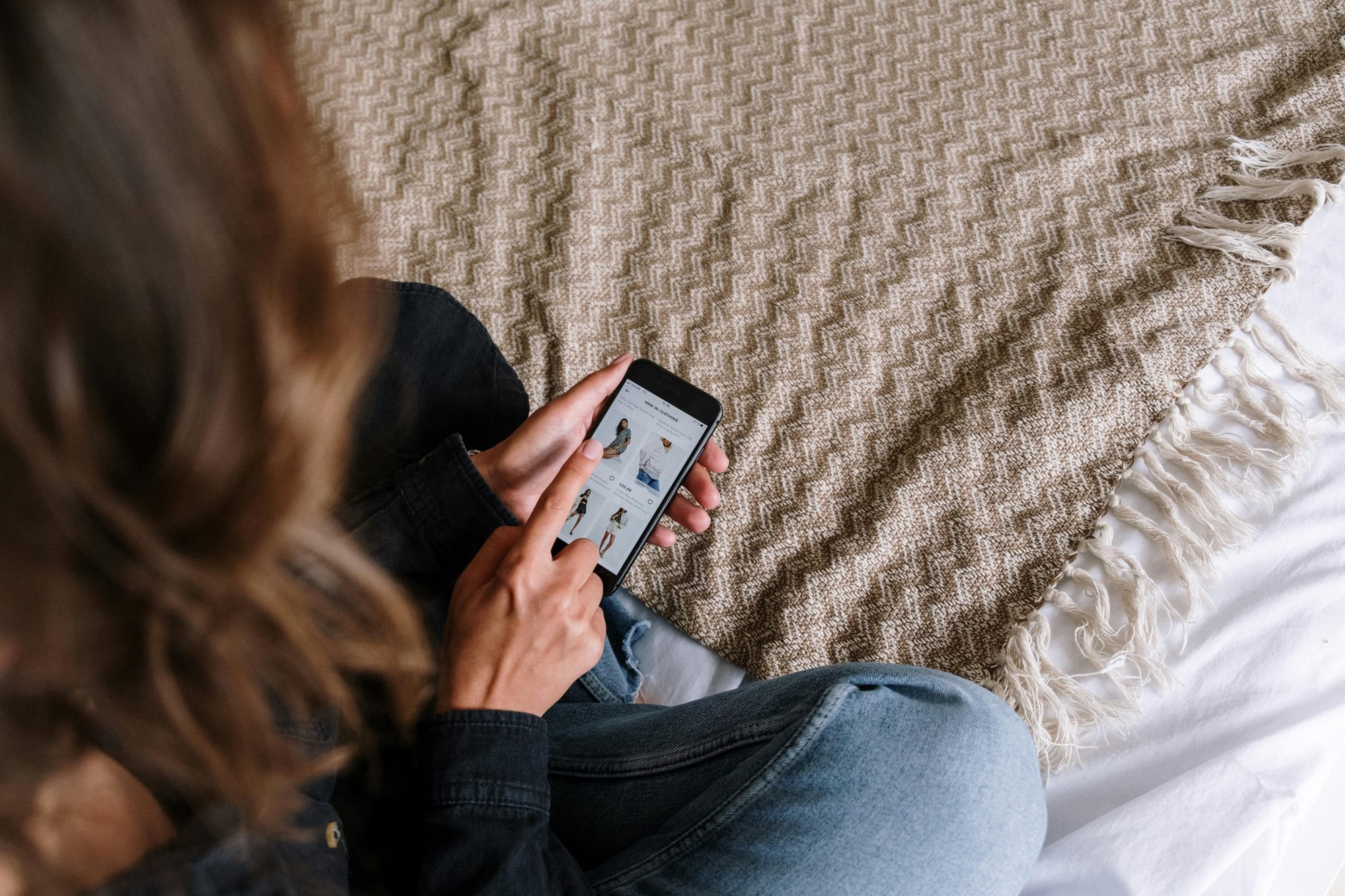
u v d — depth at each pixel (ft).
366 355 0.91
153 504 0.76
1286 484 2.84
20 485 0.69
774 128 3.82
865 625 2.86
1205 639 2.66
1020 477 3.00
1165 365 3.09
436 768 1.67
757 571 2.97
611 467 2.54
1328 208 3.26
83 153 0.61
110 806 1.18
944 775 1.82
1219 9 3.87
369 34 4.19
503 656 1.72
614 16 4.17
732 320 3.41
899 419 3.17
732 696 2.10
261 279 0.72
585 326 3.44
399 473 2.11
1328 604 2.60
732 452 3.16
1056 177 3.57
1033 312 3.30
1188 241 3.32
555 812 2.19
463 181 3.78
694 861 1.83
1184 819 2.30
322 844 1.43
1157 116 3.66
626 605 3.03
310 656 0.99
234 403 0.73
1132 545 2.88
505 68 4.07
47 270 0.63
